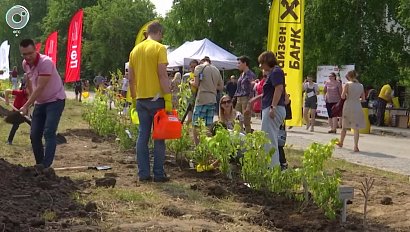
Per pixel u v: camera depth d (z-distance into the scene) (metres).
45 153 7.65
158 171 7.49
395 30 25.77
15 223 4.94
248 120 10.41
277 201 6.50
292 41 12.00
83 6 70.69
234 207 6.22
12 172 6.56
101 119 13.06
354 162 11.02
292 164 9.83
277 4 12.06
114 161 9.14
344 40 25.00
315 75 27.45
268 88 8.01
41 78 7.47
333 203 5.82
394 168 10.55
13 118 8.38
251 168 6.95
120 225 5.17
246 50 35.62
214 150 7.54
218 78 10.29
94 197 6.23
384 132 20.47
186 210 5.89
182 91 10.22
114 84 14.32
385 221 6.12
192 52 23.11
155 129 7.34
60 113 7.70
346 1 25.33
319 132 18.50
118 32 63.47
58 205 5.75
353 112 13.04
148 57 7.44
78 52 17.98
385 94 23.03
